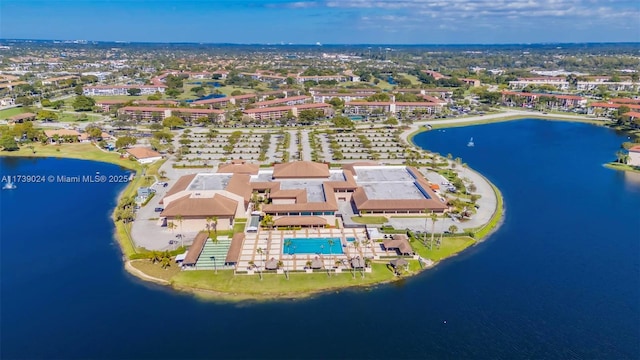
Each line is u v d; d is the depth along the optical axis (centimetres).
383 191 19200
